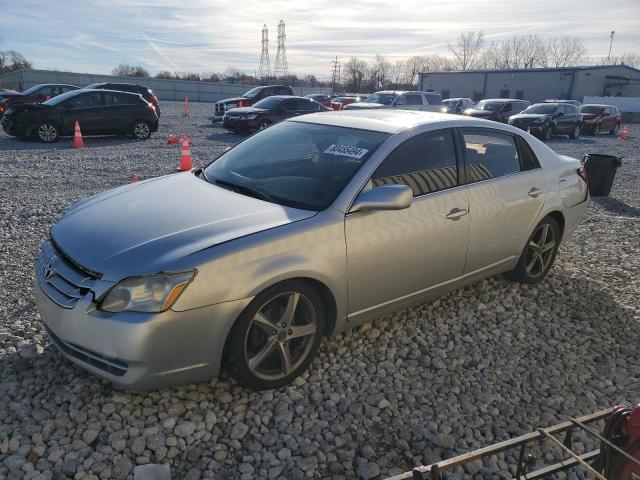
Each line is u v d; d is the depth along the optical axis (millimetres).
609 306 4613
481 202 4051
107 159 11711
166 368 2705
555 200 4746
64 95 15000
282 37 97875
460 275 4098
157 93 53781
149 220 3064
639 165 14359
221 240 2834
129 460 2549
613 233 6949
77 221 3232
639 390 3404
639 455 1799
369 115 4262
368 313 3535
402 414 3033
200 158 12344
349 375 3346
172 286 2633
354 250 3252
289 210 3217
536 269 4914
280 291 2975
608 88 51719
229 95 56562
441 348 3762
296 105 18391
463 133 4117
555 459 2740
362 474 2562
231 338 2877
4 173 9625
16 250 5355
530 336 4016
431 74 58562
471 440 2855
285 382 3150
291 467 2574
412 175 3660
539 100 51375
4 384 3018
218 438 2748
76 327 2695
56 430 2705
